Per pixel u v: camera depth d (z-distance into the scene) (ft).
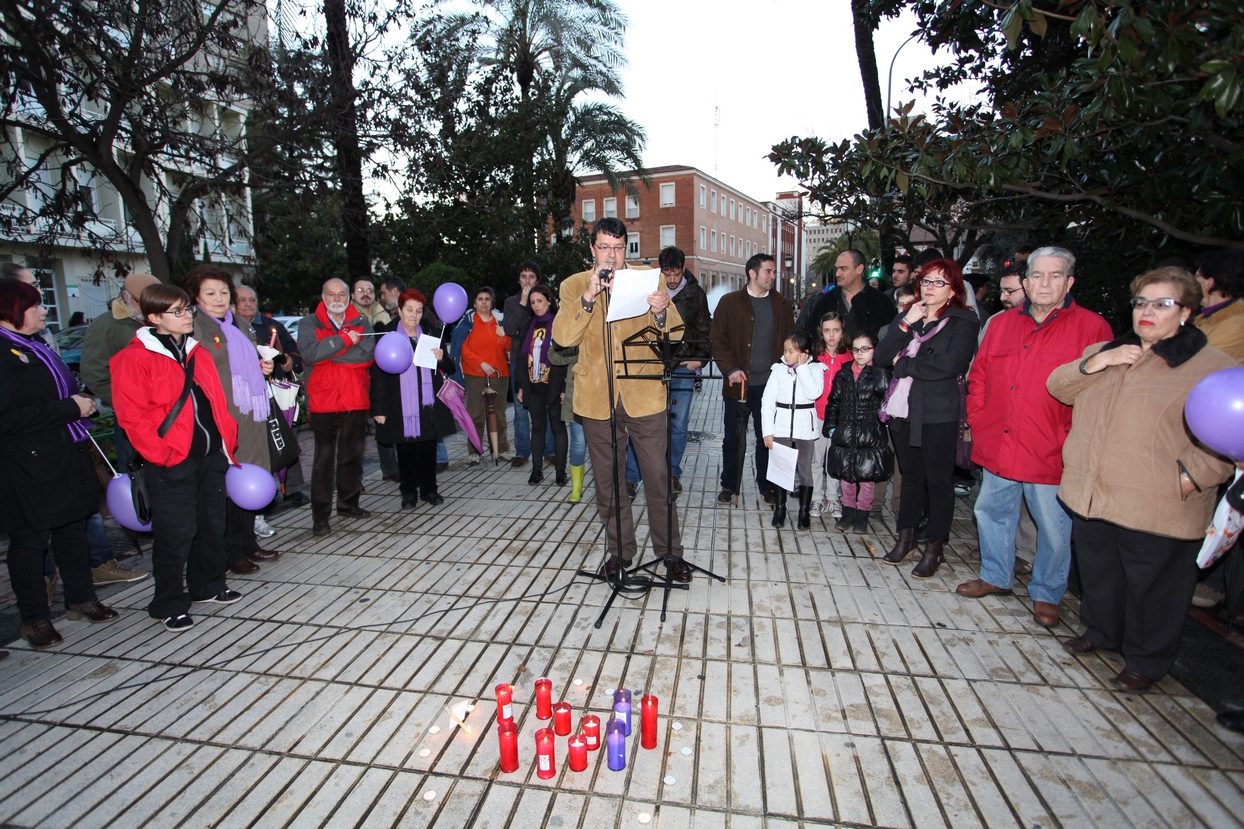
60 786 8.18
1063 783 7.83
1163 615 9.29
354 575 14.23
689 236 121.19
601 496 13.34
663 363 12.23
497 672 10.39
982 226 17.87
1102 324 11.09
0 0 18.20
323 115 25.12
